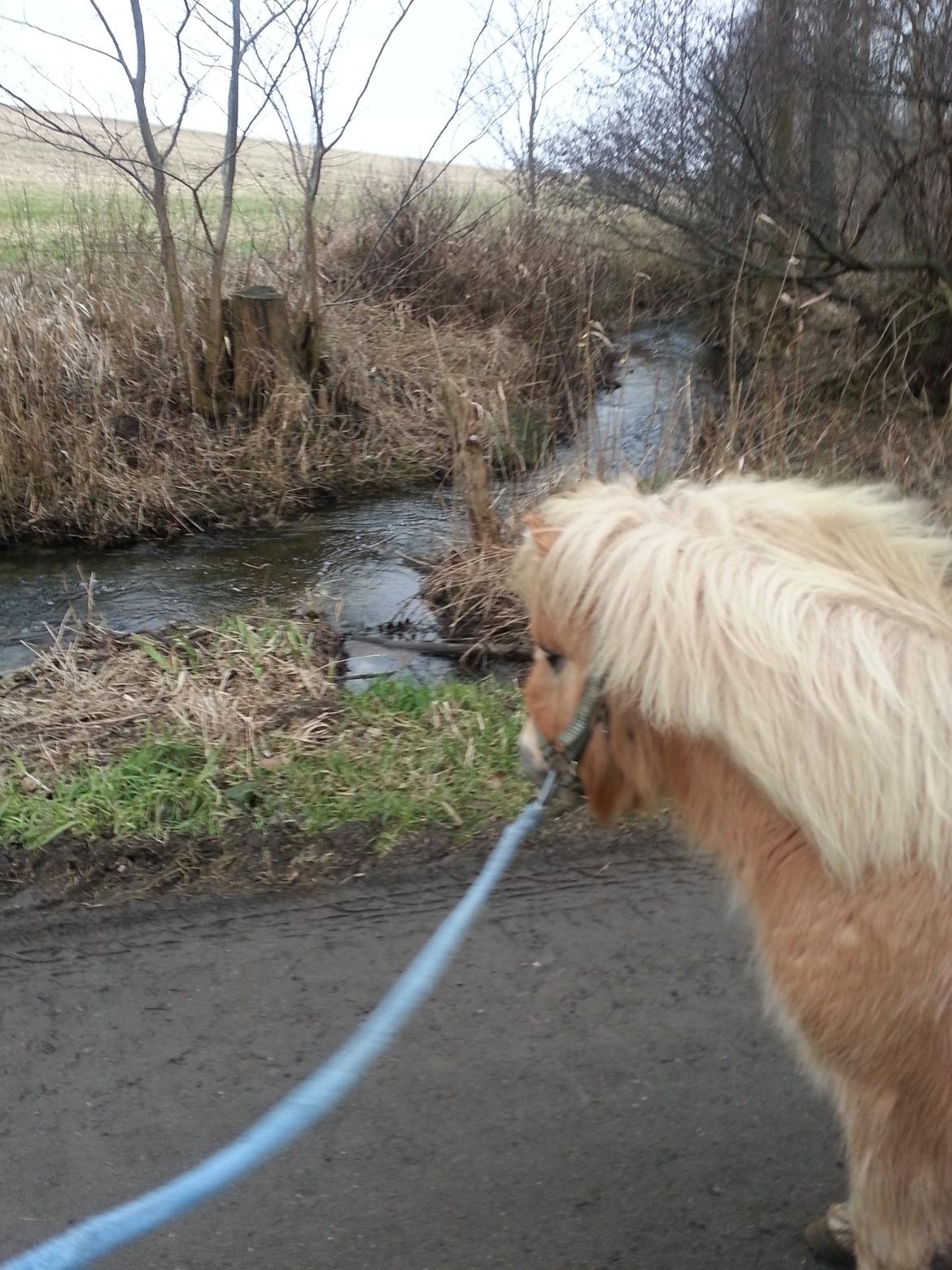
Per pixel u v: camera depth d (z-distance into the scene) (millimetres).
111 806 3613
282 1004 2881
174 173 8172
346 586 6410
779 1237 2246
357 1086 2613
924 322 8289
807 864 1620
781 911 1655
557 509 1870
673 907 3275
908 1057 1536
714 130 9289
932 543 1670
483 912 3258
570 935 3156
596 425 6105
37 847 3449
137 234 9039
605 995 2916
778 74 8625
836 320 8875
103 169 9336
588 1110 2547
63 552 7062
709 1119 2527
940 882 1482
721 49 9258
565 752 1855
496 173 12531
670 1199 2328
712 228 9734
